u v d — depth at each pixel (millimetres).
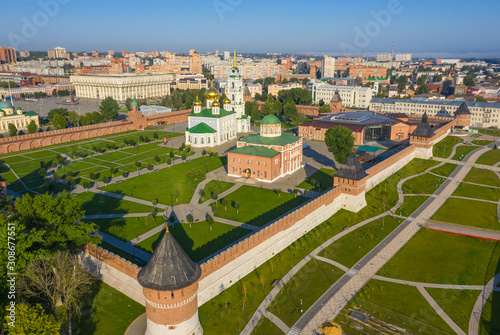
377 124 179375
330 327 57281
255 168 122500
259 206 101688
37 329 44812
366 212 100938
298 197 108125
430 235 88625
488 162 143000
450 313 62656
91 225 65125
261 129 130875
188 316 53875
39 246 61844
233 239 83062
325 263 76438
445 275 73188
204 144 171125
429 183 122938
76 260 66500
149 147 167250
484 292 68438
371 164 142375
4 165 137000
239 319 60125
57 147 164250
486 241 86062
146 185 118062
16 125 196500
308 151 162625
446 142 173250
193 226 89312
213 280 64500
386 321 60188
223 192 112188
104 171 131875
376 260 77625
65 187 115062
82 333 55750
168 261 51875
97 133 187375
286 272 73250
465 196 112188
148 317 54250
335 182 102625
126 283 64000
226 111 187500
